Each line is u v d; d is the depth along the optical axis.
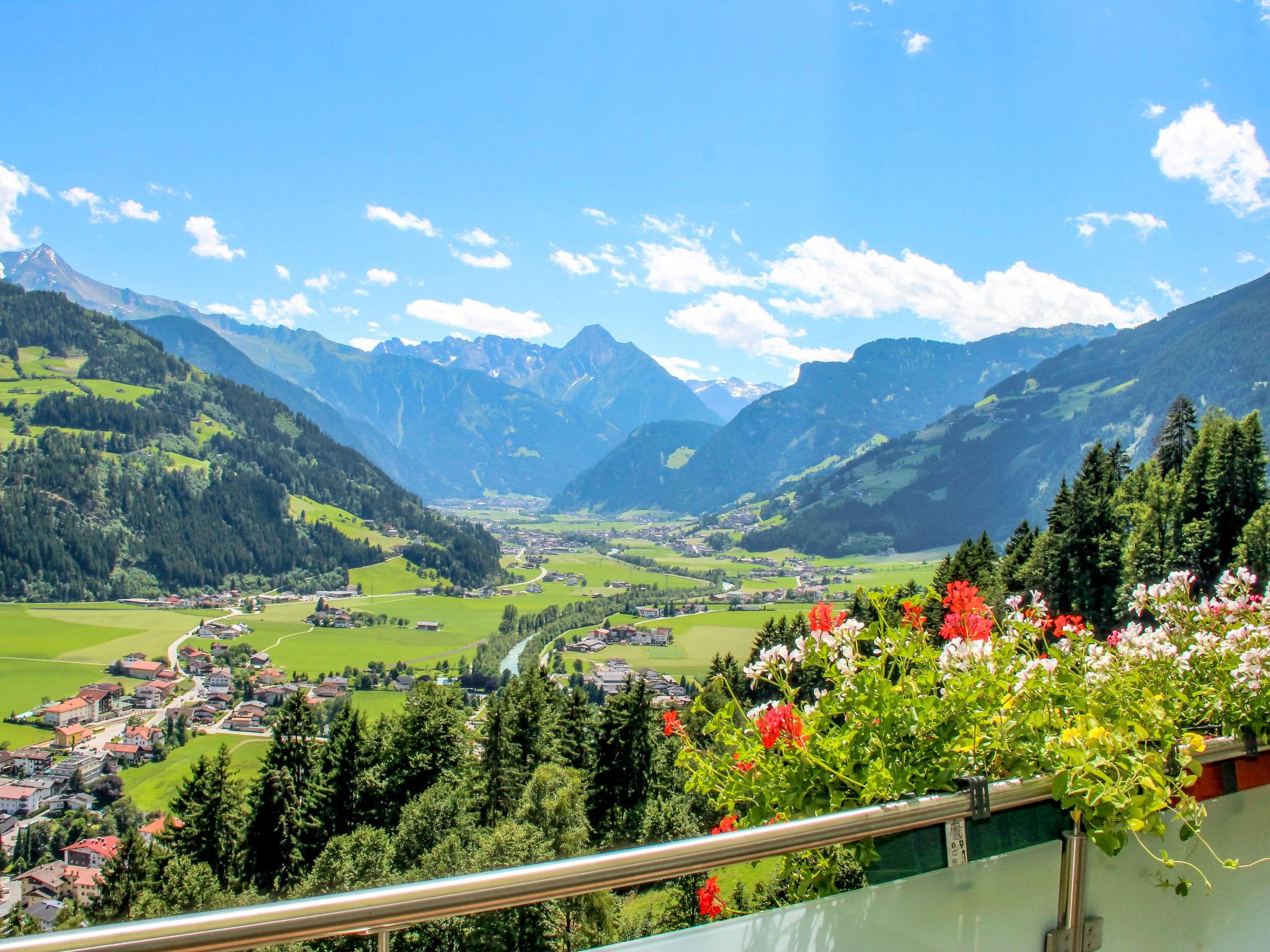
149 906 31.58
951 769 2.44
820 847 2.06
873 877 2.12
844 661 2.82
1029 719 2.61
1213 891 2.89
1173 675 3.66
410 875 30.81
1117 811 2.34
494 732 35.41
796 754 2.54
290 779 34.81
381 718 42.59
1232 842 3.01
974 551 51.94
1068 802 2.36
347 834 34.09
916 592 3.12
